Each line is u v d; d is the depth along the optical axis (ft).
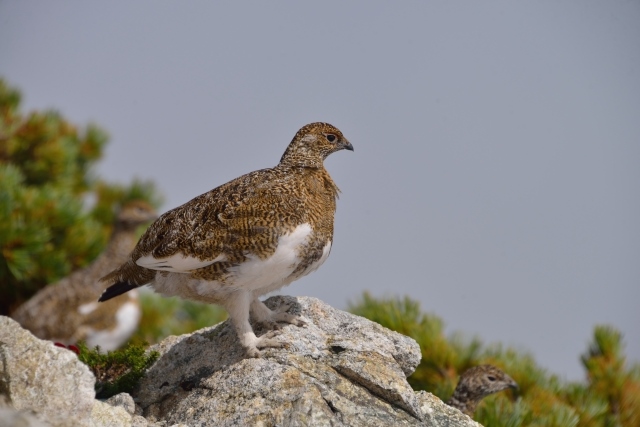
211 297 34.35
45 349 28.50
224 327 37.17
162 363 36.22
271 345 33.78
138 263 35.29
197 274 33.94
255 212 33.45
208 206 34.24
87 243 62.64
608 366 50.11
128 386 35.55
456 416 32.71
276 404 30.37
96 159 75.36
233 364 33.24
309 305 37.70
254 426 29.71
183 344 36.78
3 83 71.36
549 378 48.32
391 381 31.76
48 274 59.31
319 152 37.78
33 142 67.87
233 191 34.58
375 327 36.65
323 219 35.06
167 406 34.22
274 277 33.86
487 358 48.60
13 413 25.26
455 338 49.42
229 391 31.63
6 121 67.41
